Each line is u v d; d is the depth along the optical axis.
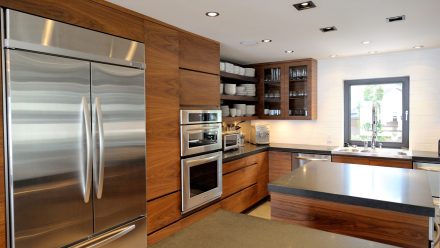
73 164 1.97
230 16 2.55
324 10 2.41
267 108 5.10
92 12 2.11
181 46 2.95
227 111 4.28
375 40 3.44
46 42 1.84
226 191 3.66
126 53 2.33
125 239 2.32
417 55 4.10
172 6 2.30
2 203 1.69
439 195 3.49
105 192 2.18
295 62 4.69
